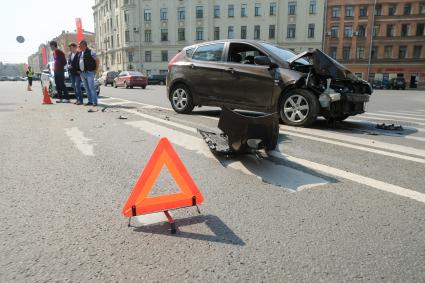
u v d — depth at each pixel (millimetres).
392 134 6008
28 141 5117
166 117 7406
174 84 8211
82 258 2100
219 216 2672
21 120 7098
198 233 2408
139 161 4090
